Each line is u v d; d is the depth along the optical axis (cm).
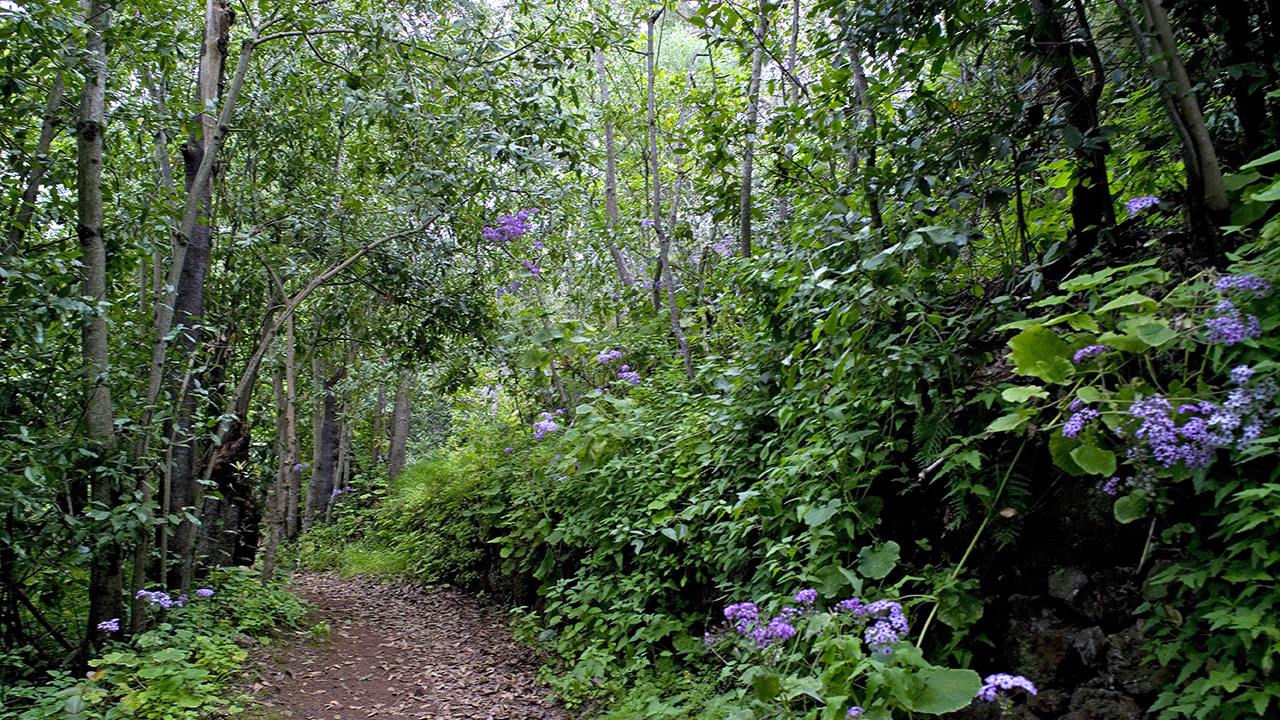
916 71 314
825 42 368
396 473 1420
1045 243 308
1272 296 191
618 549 485
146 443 433
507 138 586
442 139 619
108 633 412
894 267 277
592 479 543
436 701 450
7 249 378
